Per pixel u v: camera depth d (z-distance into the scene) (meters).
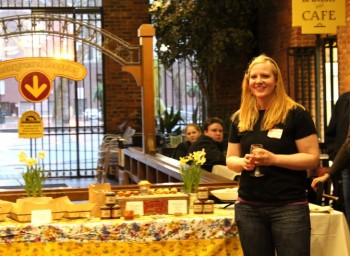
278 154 3.88
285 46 12.55
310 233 4.05
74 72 6.43
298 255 3.79
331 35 10.77
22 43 15.34
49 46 15.41
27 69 6.34
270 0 13.22
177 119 14.38
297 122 3.90
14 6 14.78
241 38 13.12
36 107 16.00
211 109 13.97
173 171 6.73
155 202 4.42
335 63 11.48
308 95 11.45
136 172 10.12
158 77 15.12
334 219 4.35
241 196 3.96
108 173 13.69
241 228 3.94
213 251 4.27
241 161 3.93
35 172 4.63
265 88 3.90
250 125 3.99
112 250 4.22
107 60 14.95
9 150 17.39
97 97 15.30
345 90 10.23
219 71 14.25
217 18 13.29
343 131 6.46
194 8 13.16
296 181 3.86
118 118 15.01
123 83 15.00
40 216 4.30
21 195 5.08
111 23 14.85
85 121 15.30
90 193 4.55
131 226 4.22
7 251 4.19
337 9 8.41
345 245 4.33
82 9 14.93
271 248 3.93
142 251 4.23
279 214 3.83
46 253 4.20
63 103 15.38
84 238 4.20
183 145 8.52
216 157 6.88
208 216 4.34
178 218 4.29
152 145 8.71
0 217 4.40
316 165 3.90
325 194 6.03
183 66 15.21
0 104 16.12
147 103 8.57
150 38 8.30
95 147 15.66
